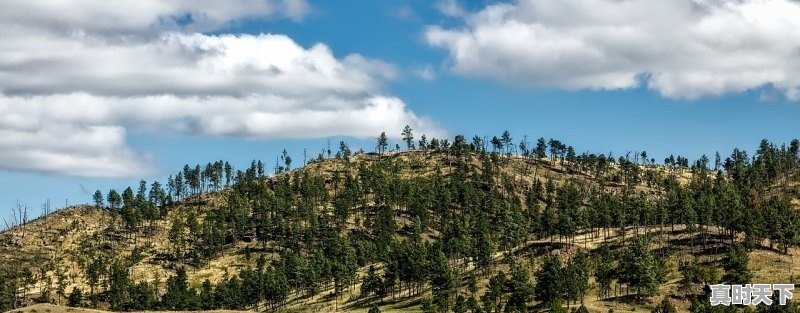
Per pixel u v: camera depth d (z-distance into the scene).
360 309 199.88
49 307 180.00
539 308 174.25
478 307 167.62
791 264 182.62
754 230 190.75
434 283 191.62
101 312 181.62
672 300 170.12
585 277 180.12
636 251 180.25
